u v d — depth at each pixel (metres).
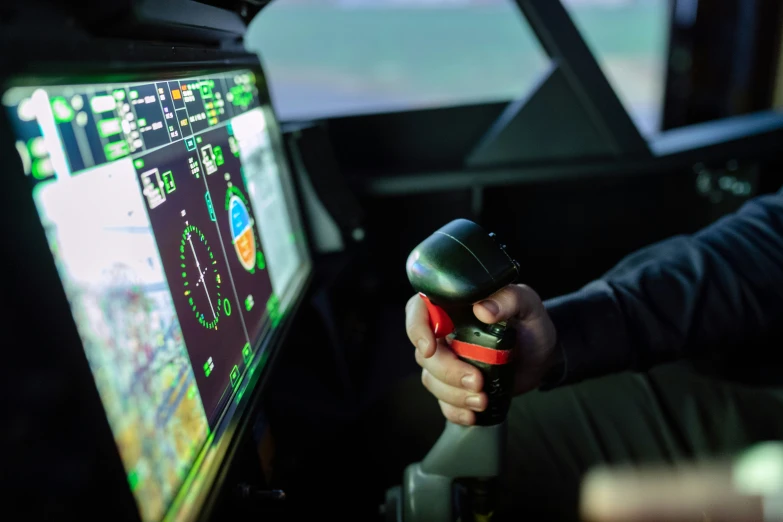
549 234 1.51
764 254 0.80
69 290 0.37
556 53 1.32
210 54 0.68
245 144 0.78
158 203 0.51
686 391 0.89
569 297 0.77
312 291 0.97
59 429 0.33
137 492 0.40
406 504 0.69
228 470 0.54
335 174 1.17
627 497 0.80
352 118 1.44
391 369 1.07
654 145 1.46
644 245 1.56
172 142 0.56
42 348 0.33
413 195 1.42
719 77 2.04
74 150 0.40
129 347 0.43
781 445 0.81
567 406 0.91
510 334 0.58
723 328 0.77
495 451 0.64
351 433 0.93
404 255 1.46
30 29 0.36
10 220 0.32
